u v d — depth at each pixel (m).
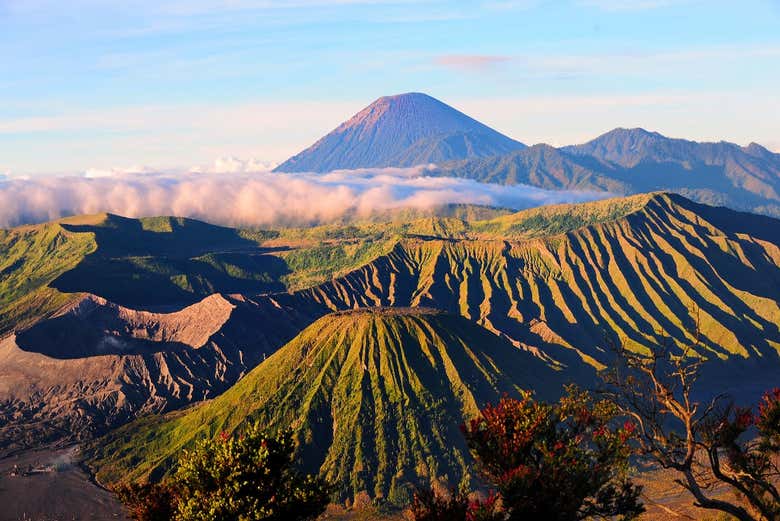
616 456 39.69
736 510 38.88
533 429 39.91
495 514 38.81
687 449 39.22
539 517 38.00
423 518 40.56
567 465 38.59
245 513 46.53
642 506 40.38
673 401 39.69
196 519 47.00
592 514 40.34
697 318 41.72
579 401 42.22
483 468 41.59
